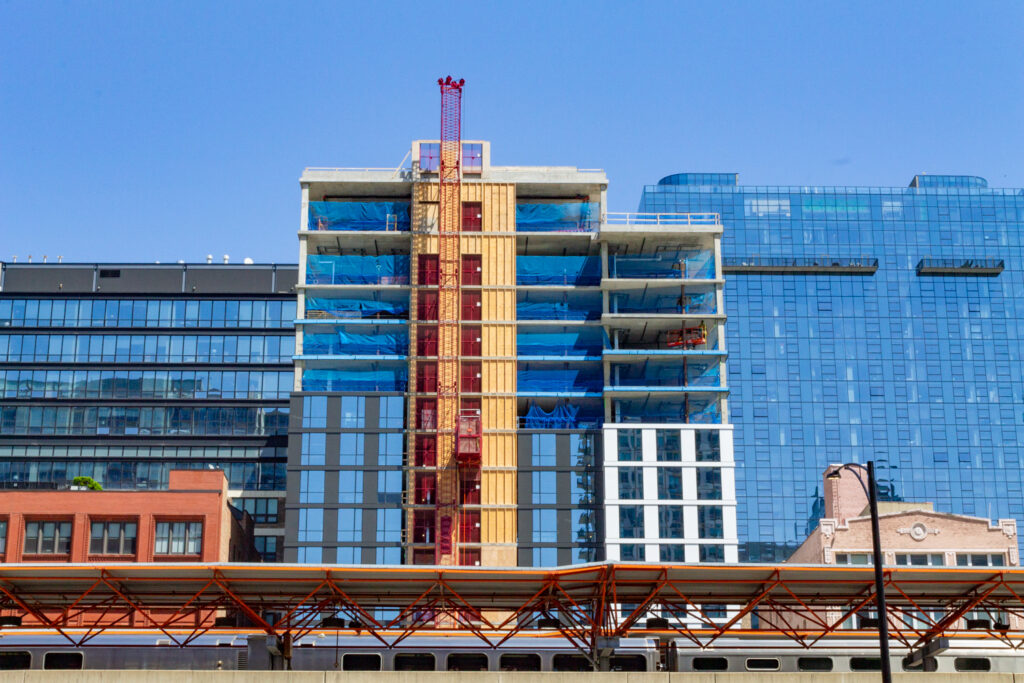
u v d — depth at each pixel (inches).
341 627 3117.6
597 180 6200.8
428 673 2647.6
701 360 5925.2
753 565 2997.0
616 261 6156.5
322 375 5900.6
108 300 6870.1
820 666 3211.1
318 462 5689.0
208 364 6786.4
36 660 3115.2
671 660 3088.1
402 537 5634.8
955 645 3742.6
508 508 5654.5
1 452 6668.3
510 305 5979.3
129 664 3110.2
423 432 5757.9
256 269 6939.0
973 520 4530.0
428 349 5895.7
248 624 4350.4
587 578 3090.6
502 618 4463.6
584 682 2655.0
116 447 6683.1
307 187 6171.3
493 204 6117.1
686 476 5698.8
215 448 6673.2
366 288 5984.3
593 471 5718.5
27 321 6830.7
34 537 5211.6
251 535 6092.5
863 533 4544.8
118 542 5211.6
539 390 5935.0
